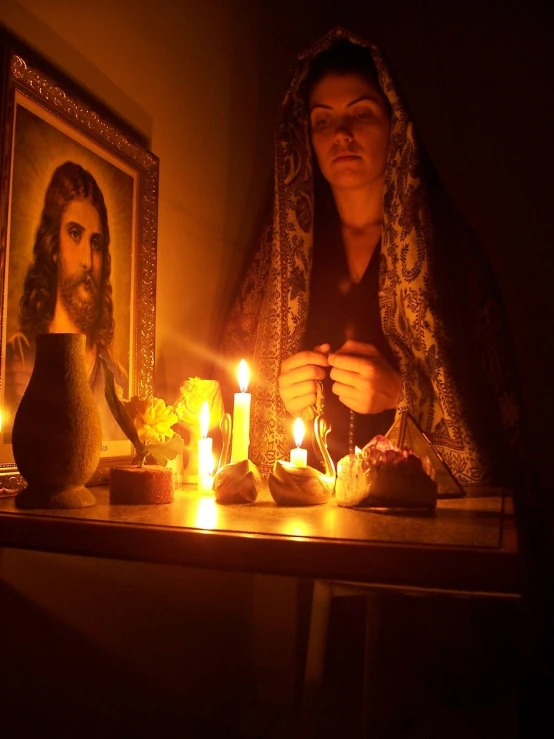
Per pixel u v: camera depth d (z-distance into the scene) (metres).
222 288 1.34
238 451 0.90
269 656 1.25
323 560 0.52
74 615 0.83
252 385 1.16
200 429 0.96
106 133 0.91
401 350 1.09
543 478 1.54
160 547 0.56
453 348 1.04
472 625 0.87
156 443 0.76
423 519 0.66
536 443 1.56
